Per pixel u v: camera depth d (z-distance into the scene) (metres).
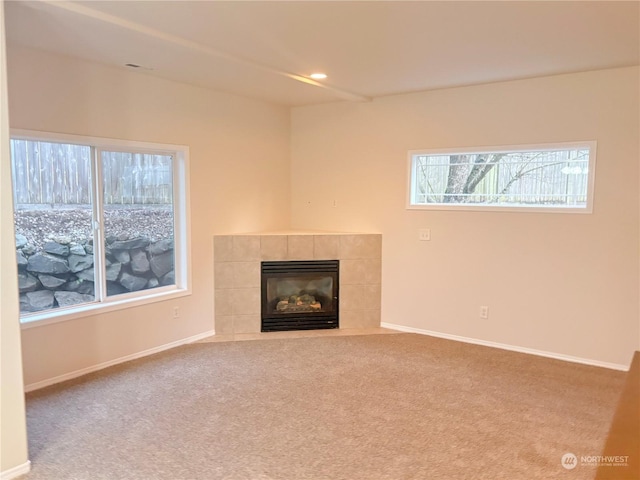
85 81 3.72
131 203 4.29
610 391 3.54
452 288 4.82
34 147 3.60
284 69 3.99
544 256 4.30
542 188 4.36
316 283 5.27
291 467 2.54
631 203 3.89
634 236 3.89
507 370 3.97
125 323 4.14
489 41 3.21
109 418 3.07
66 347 3.71
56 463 2.56
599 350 4.10
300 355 4.33
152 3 2.62
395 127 5.04
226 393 3.47
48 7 2.61
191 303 4.72
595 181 4.01
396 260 5.16
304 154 5.72
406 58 3.63
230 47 3.40
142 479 2.43
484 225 4.59
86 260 3.98
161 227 4.56
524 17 2.77
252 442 2.79
